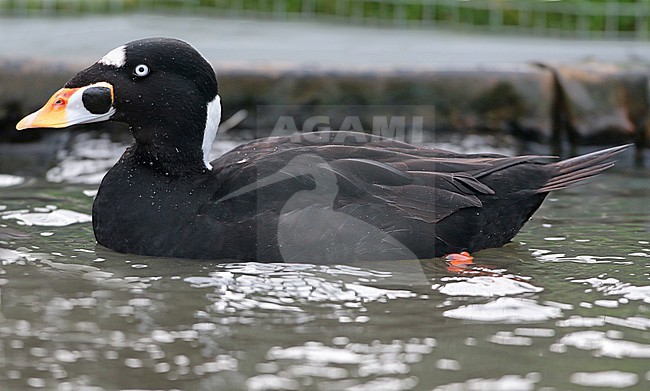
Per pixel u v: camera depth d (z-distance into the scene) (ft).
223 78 48.08
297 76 48.47
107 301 28.07
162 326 26.25
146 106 32.17
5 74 47.01
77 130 47.47
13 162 45.27
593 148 49.21
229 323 26.48
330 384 22.68
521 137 49.39
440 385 22.67
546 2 61.87
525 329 26.23
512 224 33.35
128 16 64.28
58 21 61.93
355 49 54.54
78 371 23.35
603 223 36.96
